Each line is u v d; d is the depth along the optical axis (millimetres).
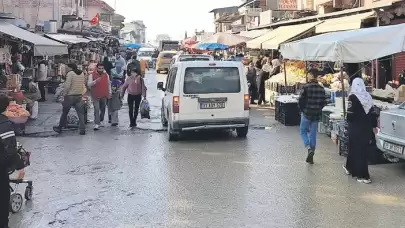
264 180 7820
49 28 28469
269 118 15727
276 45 19062
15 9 28453
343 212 6172
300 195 6949
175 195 7016
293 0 27984
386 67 15914
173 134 11531
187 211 6273
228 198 6836
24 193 6895
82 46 30953
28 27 25312
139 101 13922
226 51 37750
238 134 12078
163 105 13414
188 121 11312
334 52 9586
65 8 36438
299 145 10969
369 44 9414
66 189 7402
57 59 26000
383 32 9469
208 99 11391
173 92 11328
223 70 11531
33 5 29359
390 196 6867
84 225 5820
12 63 18297
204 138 12008
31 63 21484
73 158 9680
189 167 8820
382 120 8328
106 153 10156
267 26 28625
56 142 11516
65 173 8438
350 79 14008
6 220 5246
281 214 6117
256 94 20125
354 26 15203
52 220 6004
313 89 8969
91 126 14117
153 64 55969
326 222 5805
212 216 6062
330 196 6887
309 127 9109
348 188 7305
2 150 5145
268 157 9664
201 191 7215
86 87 14719
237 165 8945
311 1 27078
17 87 13594
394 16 14578
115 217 6090
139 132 13047
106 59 22453
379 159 8977
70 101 12602
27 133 12727
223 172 8406
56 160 9492
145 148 10734
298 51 11500
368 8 15234
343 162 9133
